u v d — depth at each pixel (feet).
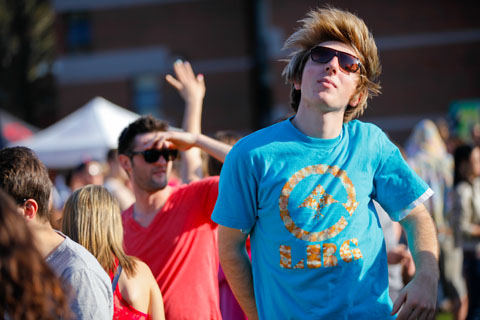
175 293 10.38
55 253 6.89
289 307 6.84
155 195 11.05
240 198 7.09
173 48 77.82
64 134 32.68
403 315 6.70
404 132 71.20
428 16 71.26
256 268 7.29
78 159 31.86
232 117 77.30
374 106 71.77
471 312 18.98
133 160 11.04
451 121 39.14
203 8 77.92
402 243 15.12
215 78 77.66
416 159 21.74
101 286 6.84
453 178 19.98
